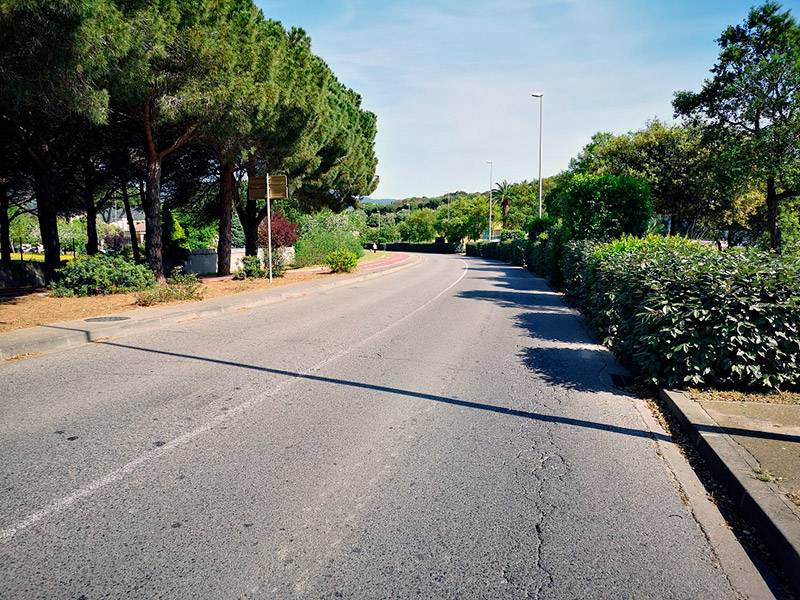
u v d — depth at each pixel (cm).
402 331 907
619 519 301
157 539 272
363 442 408
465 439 418
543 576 248
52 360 668
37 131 1516
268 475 348
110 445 395
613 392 555
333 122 2064
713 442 380
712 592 239
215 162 2036
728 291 504
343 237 3266
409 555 263
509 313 1159
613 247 922
